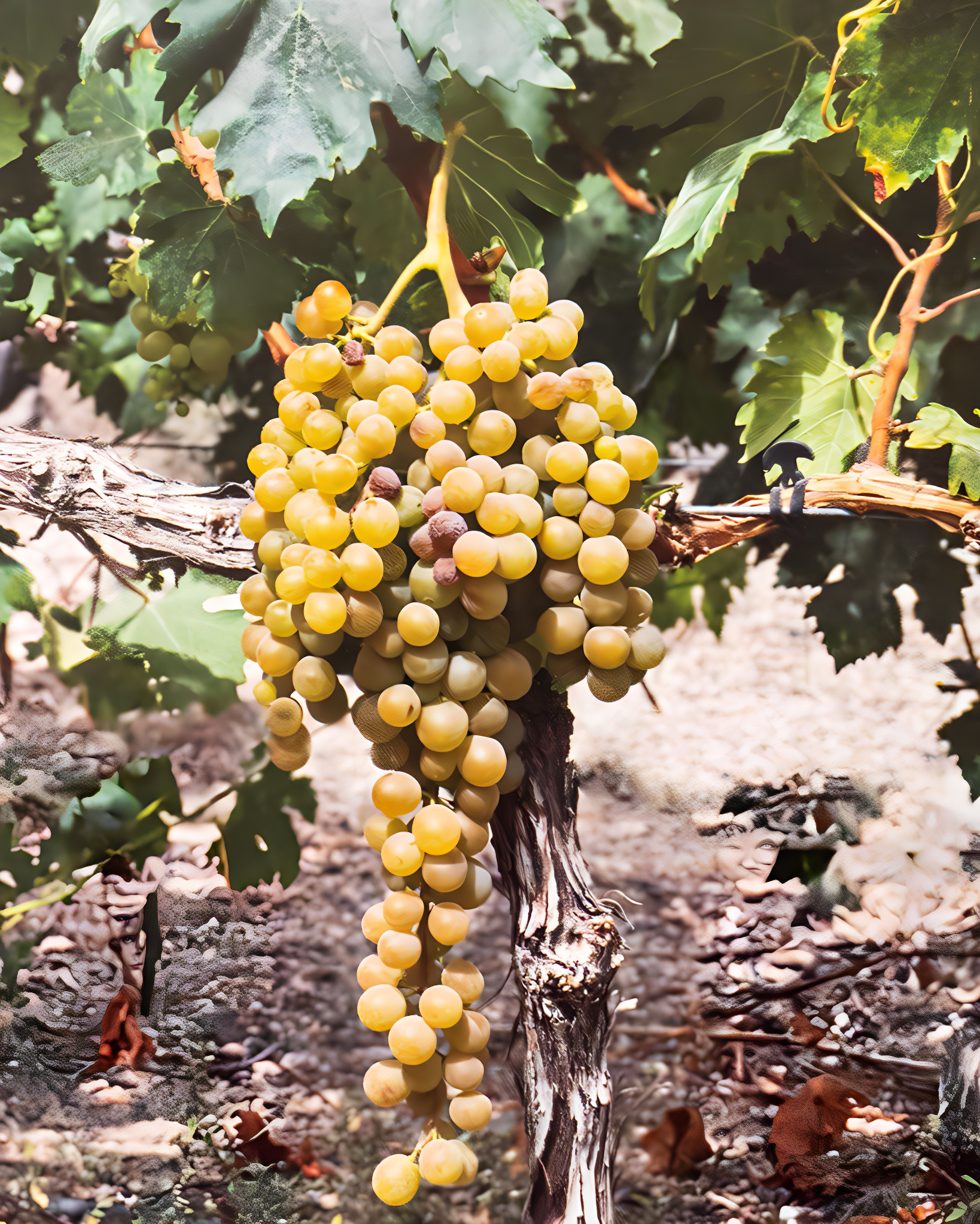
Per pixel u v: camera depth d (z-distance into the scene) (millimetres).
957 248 1030
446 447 733
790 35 960
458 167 909
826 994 1269
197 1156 1048
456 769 749
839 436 991
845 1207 979
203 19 802
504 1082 1141
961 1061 1065
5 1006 1237
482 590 726
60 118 1062
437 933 737
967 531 834
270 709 756
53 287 1189
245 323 935
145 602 986
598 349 1181
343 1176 1043
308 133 800
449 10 796
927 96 824
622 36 1094
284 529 764
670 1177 1014
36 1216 981
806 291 1092
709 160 955
